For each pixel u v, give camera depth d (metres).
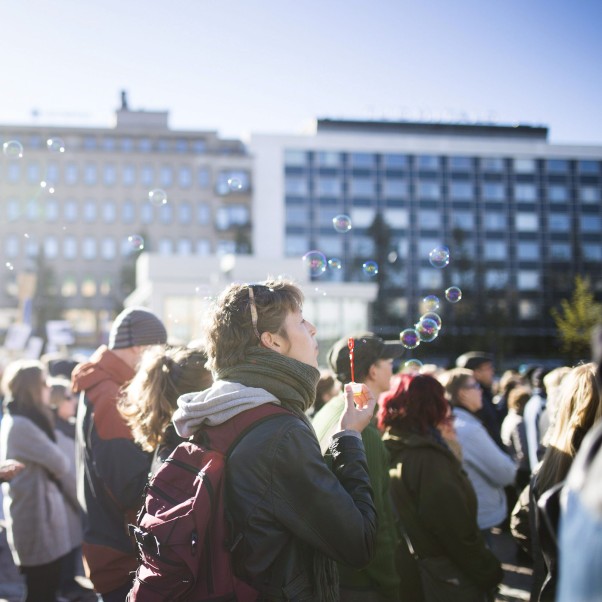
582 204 63.84
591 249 63.44
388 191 62.03
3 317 43.50
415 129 67.12
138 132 61.62
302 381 1.89
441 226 62.06
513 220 62.97
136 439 2.60
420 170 62.62
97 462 2.75
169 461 1.83
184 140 62.28
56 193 59.50
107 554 2.76
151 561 1.70
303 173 61.62
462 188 62.88
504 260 62.34
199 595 1.68
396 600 2.59
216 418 1.80
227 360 1.92
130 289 57.94
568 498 1.08
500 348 55.03
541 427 4.51
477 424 4.47
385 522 2.57
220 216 60.69
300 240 60.72
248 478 1.71
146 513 1.77
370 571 2.52
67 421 5.16
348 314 18.75
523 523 2.84
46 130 60.84
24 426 3.99
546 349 60.94
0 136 60.19
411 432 3.00
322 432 2.74
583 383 2.34
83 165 60.22
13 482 3.94
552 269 62.69
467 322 57.97
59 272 58.81
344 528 1.69
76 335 58.31
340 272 59.09
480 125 67.75
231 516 1.72
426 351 54.75
